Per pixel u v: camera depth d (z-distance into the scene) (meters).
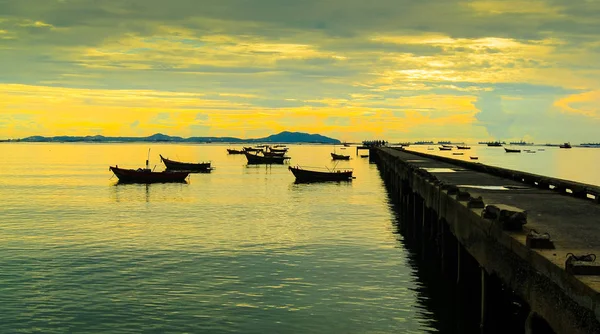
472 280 27.23
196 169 123.31
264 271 30.80
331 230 43.91
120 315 23.89
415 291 27.23
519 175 35.38
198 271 30.75
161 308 24.72
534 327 12.36
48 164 157.50
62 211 56.53
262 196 71.06
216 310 24.48
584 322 9.80
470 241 19.36
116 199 68.06
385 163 93.38
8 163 162.62
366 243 38.56
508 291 21.80
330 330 22.34
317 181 94.25
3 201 66.00
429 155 75.00
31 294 26.66
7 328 22.58
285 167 143.25
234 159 198.12
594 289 9.48
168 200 66.88
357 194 73.19
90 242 38.94
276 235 41.69
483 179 37.53
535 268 12.42
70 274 30.11
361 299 26.02
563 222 18.72
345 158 179.12
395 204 61.41
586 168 139.00
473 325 22.64
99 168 138.12
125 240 39.69
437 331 22.08
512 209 15.62
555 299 11.20
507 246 14.57
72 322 23.19
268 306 25.03
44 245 37.88
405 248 36.84
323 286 28.03
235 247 37.09
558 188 28.59
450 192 25.69
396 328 22.50
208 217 51.62
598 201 23.69
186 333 22.03
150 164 164.12
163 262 32.78
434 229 38.25
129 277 29.50
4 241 39.31
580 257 10.81
